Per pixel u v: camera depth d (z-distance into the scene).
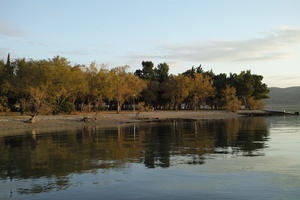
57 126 67.19
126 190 15.99
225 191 15.59
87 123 73.38
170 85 133.38
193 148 31.22
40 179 18.47
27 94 81.12
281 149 29.83
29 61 93.12
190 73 168.75
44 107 71.31
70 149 31.31
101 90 100.75
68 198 14.80
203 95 137.62
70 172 20.25
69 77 85.06
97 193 15.52
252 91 154.12
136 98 128.00
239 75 162.75
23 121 66.81
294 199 14.25
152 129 58.56
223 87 150.00
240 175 18.86
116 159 24.95
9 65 100.56
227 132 50.50
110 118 85.25
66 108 92.94
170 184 17.03
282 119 96.00
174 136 44.41
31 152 29.52
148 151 29.33
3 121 64.56
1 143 37.12
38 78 80.00
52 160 24.89
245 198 14.48
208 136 43.97
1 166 22.61
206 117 105.38
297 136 42.88
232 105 131.00
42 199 14.70
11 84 87.69
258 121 84.81
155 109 155.00
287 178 18.03
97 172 20.16
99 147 32.66
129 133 49.97
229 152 28.20
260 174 19.08
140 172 20.02
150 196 14.98
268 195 14.86
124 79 112.06
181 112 119.88
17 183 17.62
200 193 15.34
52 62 89.38
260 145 33.09
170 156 26.16
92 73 102.50
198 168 21.03
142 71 172.00
